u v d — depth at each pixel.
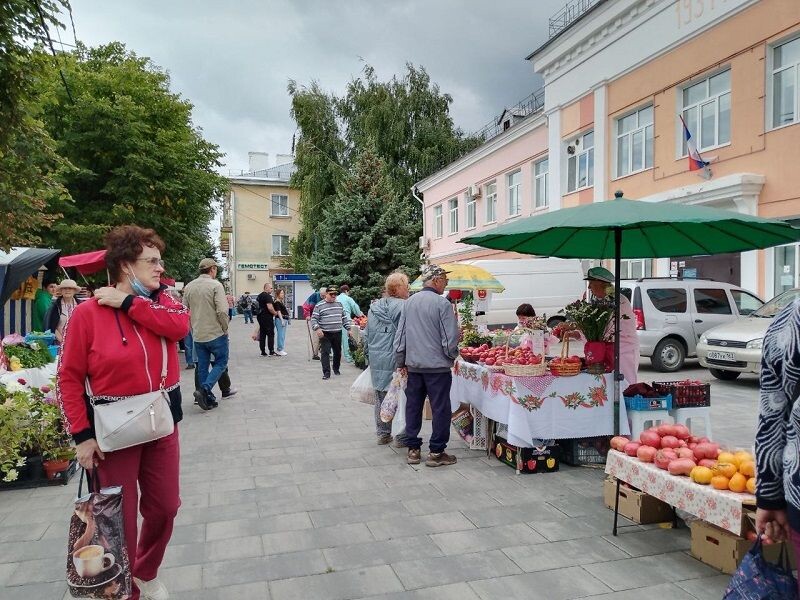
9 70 6.75
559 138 18.36
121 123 14.16
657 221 4.12
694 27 13.21
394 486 5.04
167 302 2.93
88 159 14.45
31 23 6.38
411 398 5.65
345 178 24.94
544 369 5.21
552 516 4.33
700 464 3.67
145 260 2.85
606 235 5.57
